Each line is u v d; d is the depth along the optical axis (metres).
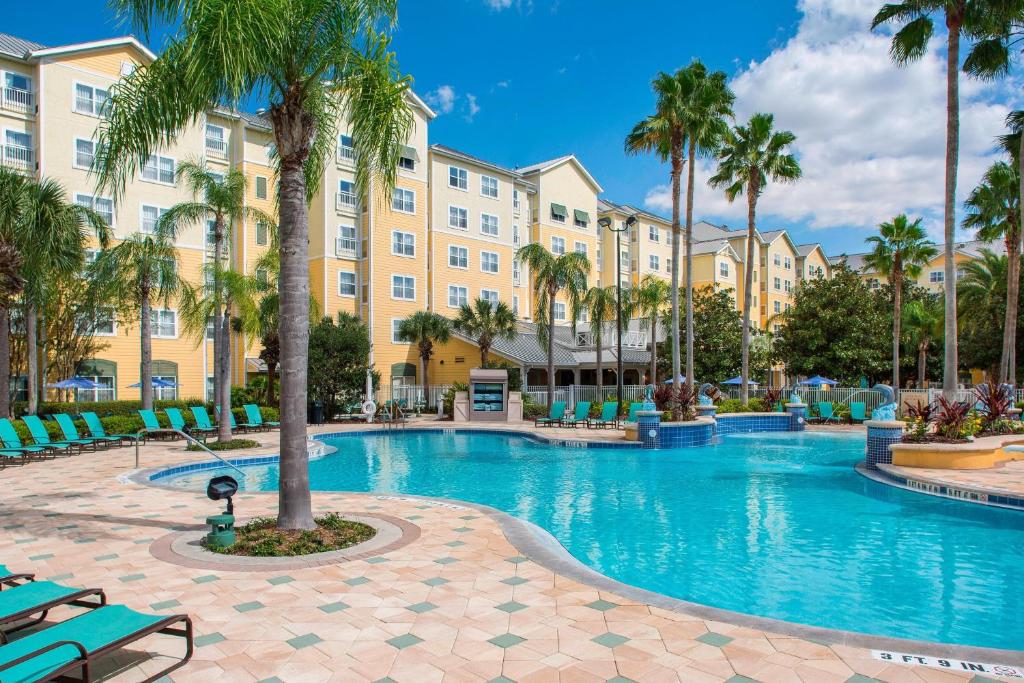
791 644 4.75
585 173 50.69
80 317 26.58
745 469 16.09
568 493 12.77
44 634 3.78
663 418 23.34
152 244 20.89
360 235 37.69
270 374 29.27
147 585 6.18
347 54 8.12
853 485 13.48
